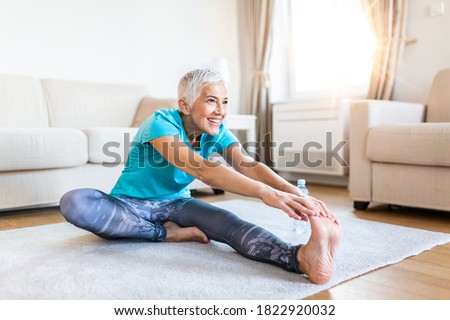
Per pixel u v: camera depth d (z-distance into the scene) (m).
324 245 1.06
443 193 1.95
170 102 3.05
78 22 3.33
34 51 3.13
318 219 1.05
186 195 1.66
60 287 1.08
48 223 2.05
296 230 1.74
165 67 3.85
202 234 1.48
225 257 1.34
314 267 1.08
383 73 2.96
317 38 3.79
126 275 1.17
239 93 4.35
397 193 2.13
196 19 4.04
